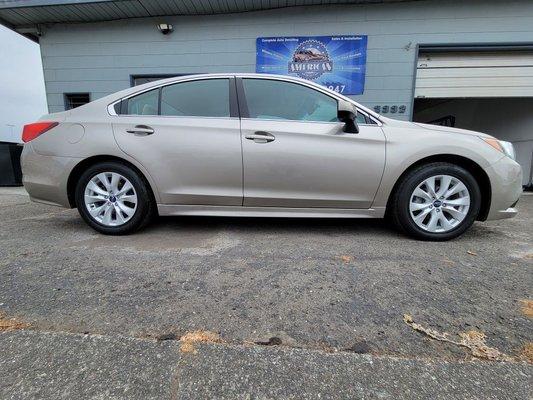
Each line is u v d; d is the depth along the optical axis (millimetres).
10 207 4488
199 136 2824
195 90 2963
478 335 1486
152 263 2268
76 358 1321
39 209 4328
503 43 6043
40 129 2961
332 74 6391
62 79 6844
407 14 6113
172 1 5938
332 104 2912
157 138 2832
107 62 6727
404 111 6379
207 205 2918
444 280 2039
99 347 1388
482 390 1180
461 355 1359
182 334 1479
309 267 2217
